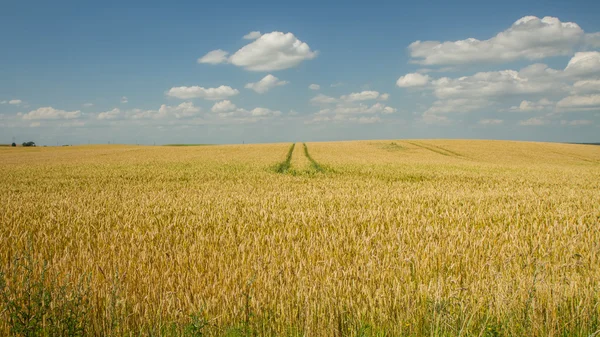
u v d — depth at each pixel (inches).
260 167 1240.8
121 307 164.6
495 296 167.3
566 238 280.2
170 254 236.1
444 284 188.5
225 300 169.6
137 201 502.9
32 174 1019.9
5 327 149.8
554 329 149.6
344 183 800.3
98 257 234.4
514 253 236.2
